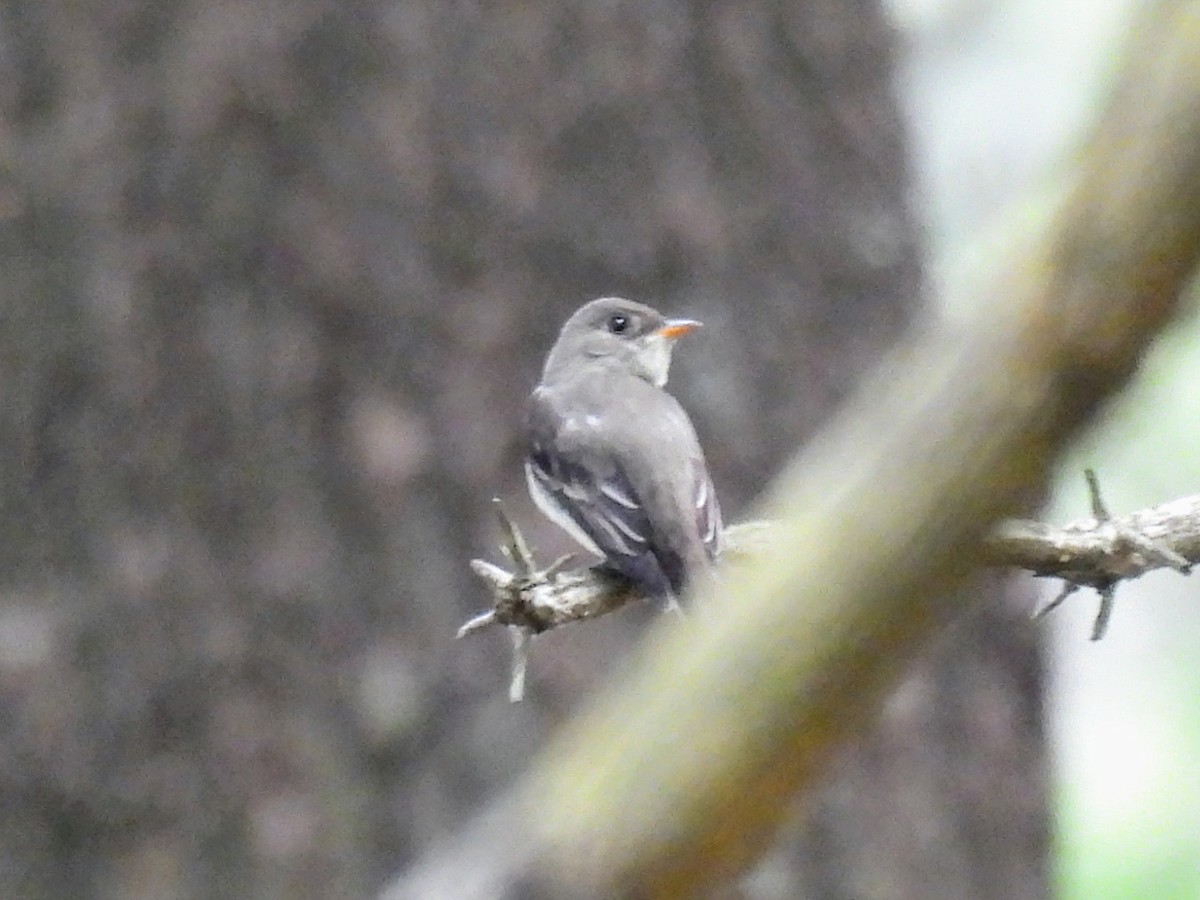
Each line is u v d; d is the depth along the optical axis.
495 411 9.84
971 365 2.80
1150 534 5.69
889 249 11.02
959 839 10.57
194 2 9.84
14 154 9.81
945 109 17.11
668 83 10.46
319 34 9.88
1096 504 5.66
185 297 9.68
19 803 9.44
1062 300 2.64
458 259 9.91
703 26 10.65
